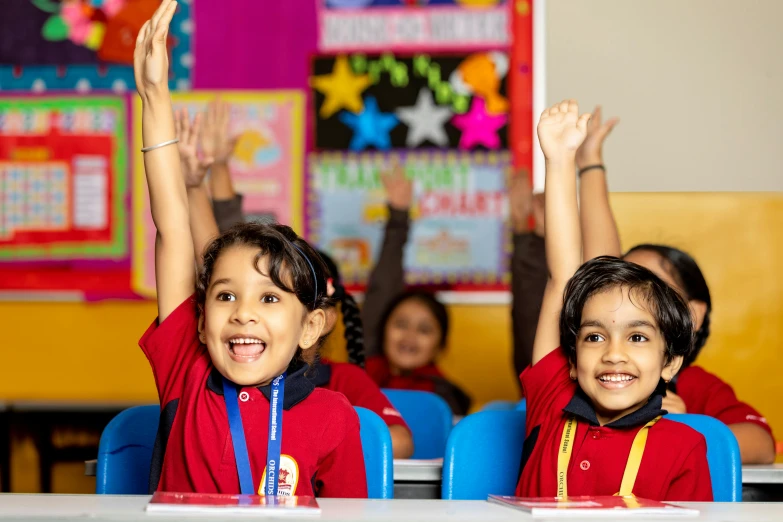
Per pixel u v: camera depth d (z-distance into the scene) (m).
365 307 3.68
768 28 3.58
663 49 3.65
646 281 1.62
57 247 3.95
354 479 1.54
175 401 1.54
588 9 3.73
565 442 1.59
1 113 3.98
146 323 3.96
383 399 2.13
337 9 3.97
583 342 1.61
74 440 3.60
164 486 1.48
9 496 1.15
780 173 3.55
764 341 3.47
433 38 3.93
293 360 1.57
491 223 3.88
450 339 3.85
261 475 1.44
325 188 3.94
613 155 3.63
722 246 3.50
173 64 3.99
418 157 3.92
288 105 3.96
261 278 1.47
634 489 1.53
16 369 3.95
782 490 1.91
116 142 3.97
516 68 3.88
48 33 4.00
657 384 1.63
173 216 1.59
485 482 1.73
